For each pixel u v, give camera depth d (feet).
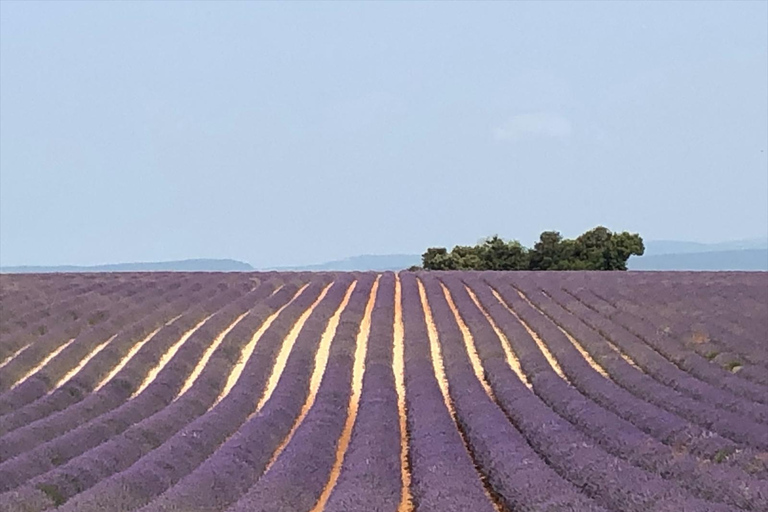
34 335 208.95
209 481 95.76
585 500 86.99
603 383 154.20
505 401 144.25
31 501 90.68
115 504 88.22
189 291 278.26
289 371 170.81
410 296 275.18
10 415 139.85
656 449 106.11
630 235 501.15
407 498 101.14
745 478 92.68
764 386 150.20
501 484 99.30
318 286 297.33
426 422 125.39
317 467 104.63
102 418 134.10
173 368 174.09
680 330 200.75
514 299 261.85
